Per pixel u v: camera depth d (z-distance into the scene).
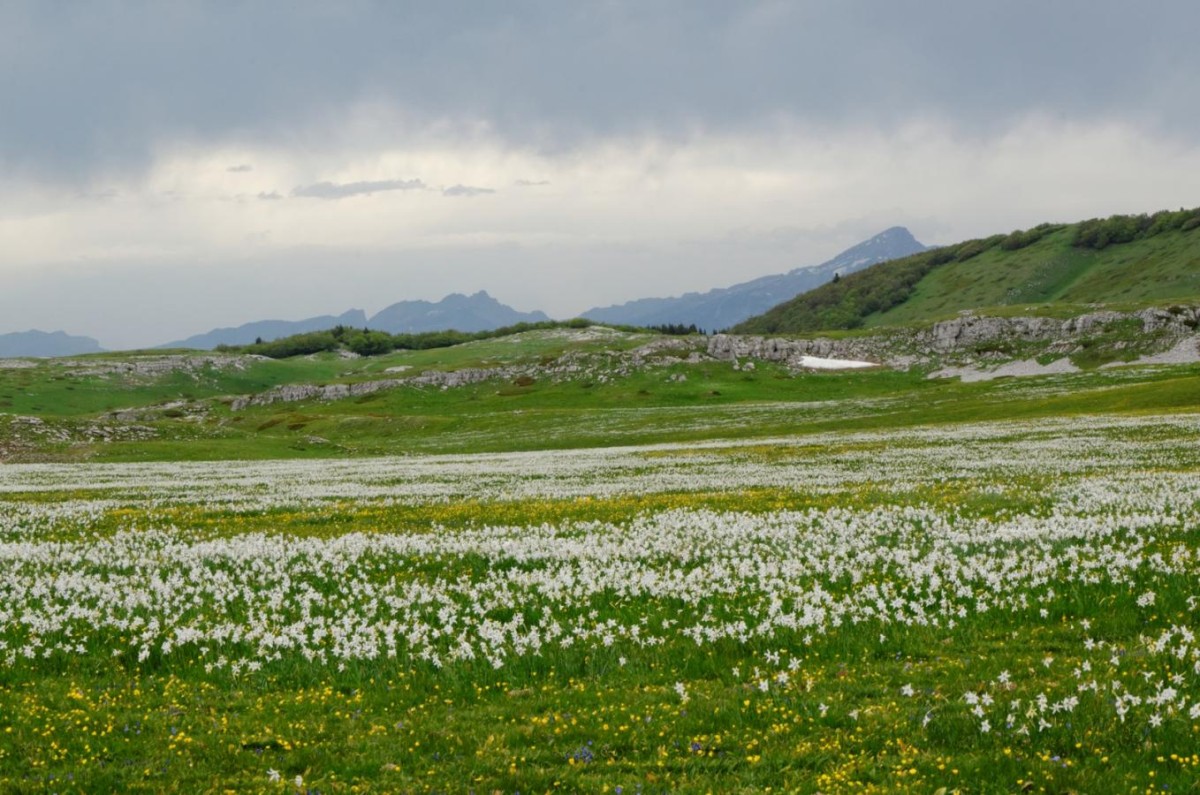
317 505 33.47
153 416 187.38
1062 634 12.27
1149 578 14.53
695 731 9.70
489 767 9.01
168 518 30.52
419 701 11.28
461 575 18.12
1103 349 173.88
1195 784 7.61
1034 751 8.48
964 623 13.11
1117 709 9.05
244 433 93.06
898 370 186.75
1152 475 29.92
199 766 9.34
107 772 9.10
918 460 43.81
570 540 21.27
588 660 12.35
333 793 8.51
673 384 180.00
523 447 96.00
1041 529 19.23
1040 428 60.44
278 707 11.20
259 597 16.70
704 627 13.51
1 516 31.70
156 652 13.57
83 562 21.23
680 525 23.45
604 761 9.05
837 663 11.82
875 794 7.86
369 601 16.17
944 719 9.40
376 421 133.12
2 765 9.38
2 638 14.41
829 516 23.94
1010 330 197.38
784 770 8.49
